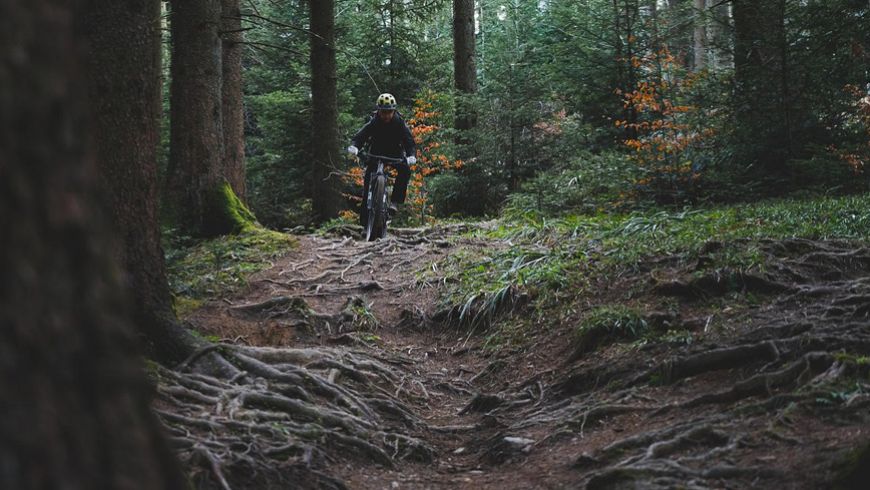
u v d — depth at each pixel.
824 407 3.99
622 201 11.48
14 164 1.21
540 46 20.05
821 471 3.32
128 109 5.50
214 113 12.83
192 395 4.98
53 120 1.29
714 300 6.18
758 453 3.71
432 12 21.91
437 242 11.23
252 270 10.28
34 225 1.23
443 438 5.74
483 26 35.75
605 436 4.68
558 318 7.24
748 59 11.23
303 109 18.62
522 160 16.19
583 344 6.36
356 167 17.08
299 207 19.34
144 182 5.60
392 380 6.84
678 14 15.68
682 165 11.05
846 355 4.39
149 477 1.37
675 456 3.97
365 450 4.96
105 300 1.36
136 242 5.54
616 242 8.44
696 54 20.22
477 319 8.15
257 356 6.05
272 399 5.17
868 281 5.78
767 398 4.36
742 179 10.98
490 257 9.62
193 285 9.30
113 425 1.33
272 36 21.61
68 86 1.33
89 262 1.33
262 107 19.17
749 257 6.50
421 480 4.77
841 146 10.46
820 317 5.28
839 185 9.99
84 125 1.38
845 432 3.67
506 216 12.99
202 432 4.45
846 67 10.62
